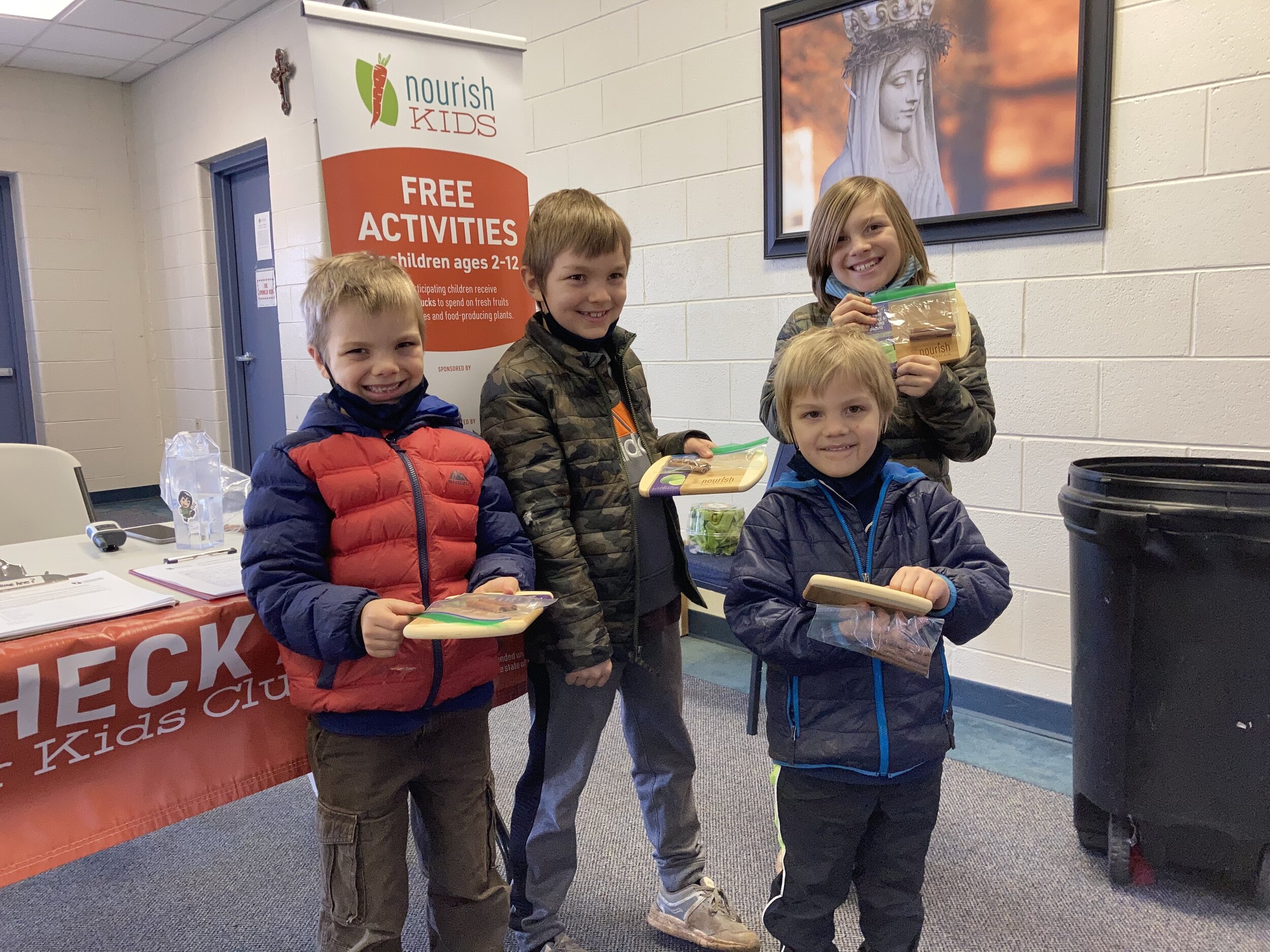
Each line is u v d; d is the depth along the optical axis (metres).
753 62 2.78
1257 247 1.98
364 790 1.18
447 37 1.74
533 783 1.49
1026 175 2.27
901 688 1.17
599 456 1.41
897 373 1.45
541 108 3.47
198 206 5.88
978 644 2.54
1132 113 2.11
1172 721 1.64
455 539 1.24
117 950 1.63
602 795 2.18
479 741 1.30
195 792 1.25
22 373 6.26
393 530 1.18
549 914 1.48
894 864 1.23
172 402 6.60
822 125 2.64
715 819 2.04
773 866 1.85
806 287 2.76
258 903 1.77
